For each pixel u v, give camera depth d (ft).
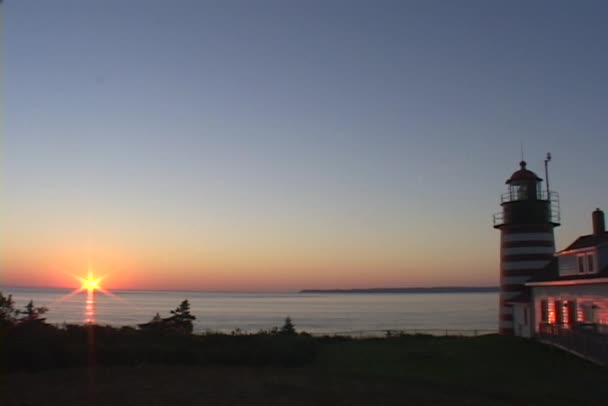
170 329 153.79
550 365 106.42
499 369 104.01
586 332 111.04
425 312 615.57
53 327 123.54
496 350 124.47
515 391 85.15
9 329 105.50
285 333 176.14
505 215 165.37
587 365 104.73
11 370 97.76
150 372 99.50
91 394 80.84
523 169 166.91
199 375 97.30
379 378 95.86
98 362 106.32
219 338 132.05
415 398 80.02
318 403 76.79
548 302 138.21
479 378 95.86
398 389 86.22
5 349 98.73
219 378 94.58
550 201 164.76
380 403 77.00
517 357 115.55
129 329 138.92
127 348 110.11
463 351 125.29
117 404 75.25
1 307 108.17
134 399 78.07
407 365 109.91
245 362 110.83
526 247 161.07
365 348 136.56
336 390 85.10
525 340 135.95
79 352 105.19
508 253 164.14
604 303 112.98
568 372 99.71
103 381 90.53
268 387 87.04
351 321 456.04
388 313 594.24
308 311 634.02
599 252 115.65
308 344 126.11
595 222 139.85
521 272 160.76
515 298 157.07
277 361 111.24
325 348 138.41
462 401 78.38
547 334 129.18
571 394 83.15
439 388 87.35
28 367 99.35
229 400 78.07
